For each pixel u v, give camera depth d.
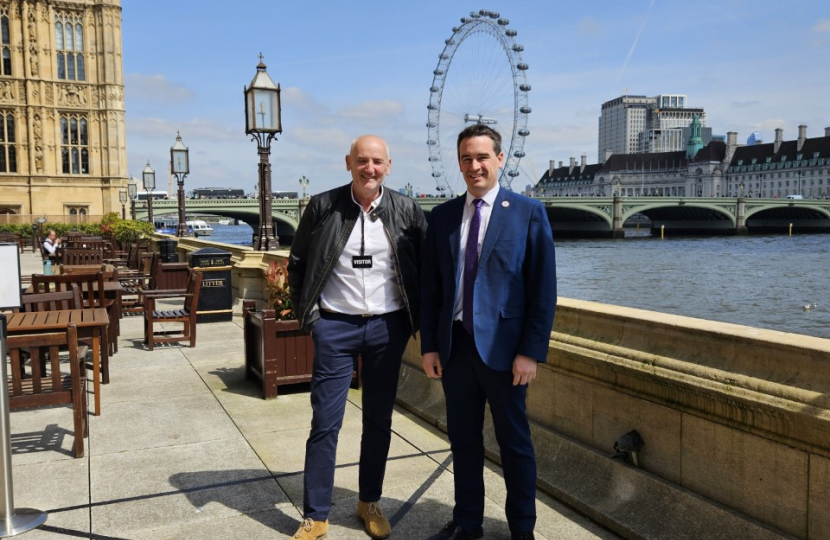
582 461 3.71
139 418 5.20
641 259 64.88
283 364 5.79
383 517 3.33
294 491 3.83
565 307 3.97
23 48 54.78
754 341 2.81
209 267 9.94
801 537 2.62
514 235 2.98
